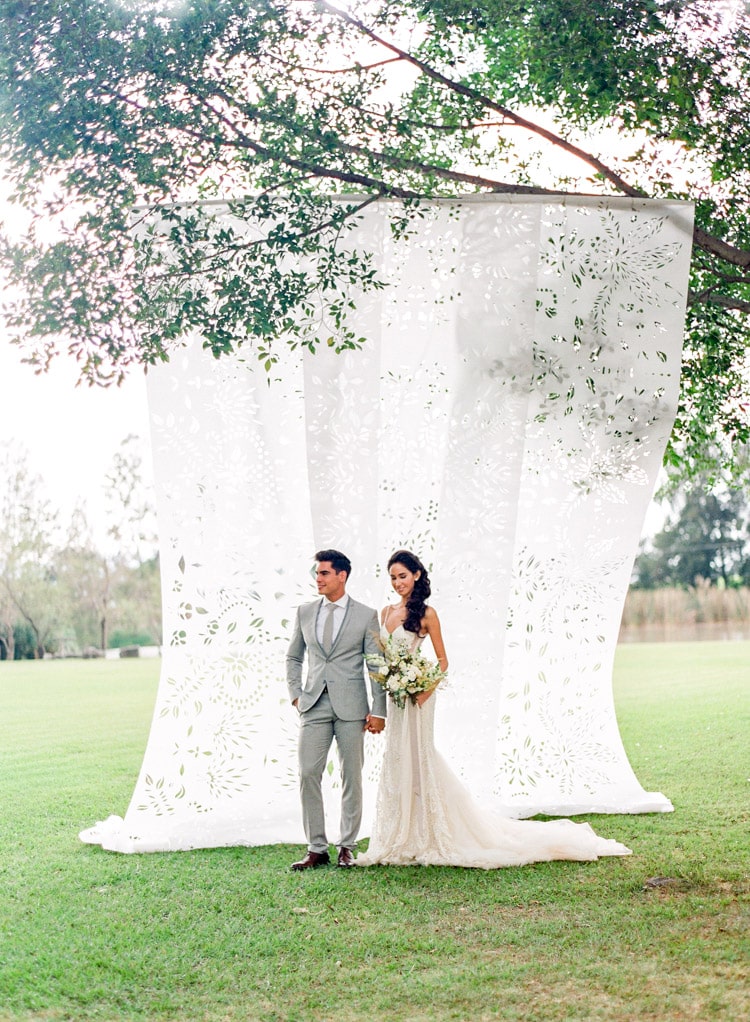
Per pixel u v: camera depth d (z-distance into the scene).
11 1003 4.05
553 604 7.92
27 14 6.37
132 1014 3.96
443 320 7.73
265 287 6.61
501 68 7.86
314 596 7.46
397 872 6.02
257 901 5.45
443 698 7.55
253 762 7.34
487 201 7.52
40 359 6.49
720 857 6.24
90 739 12.85
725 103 7.24
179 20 6.47
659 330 7.69
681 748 10.71
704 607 38.66
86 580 43.41
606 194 8.16
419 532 7.74
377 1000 4.05
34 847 6.96
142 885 5.83
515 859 6.16
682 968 4.26
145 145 6.50
